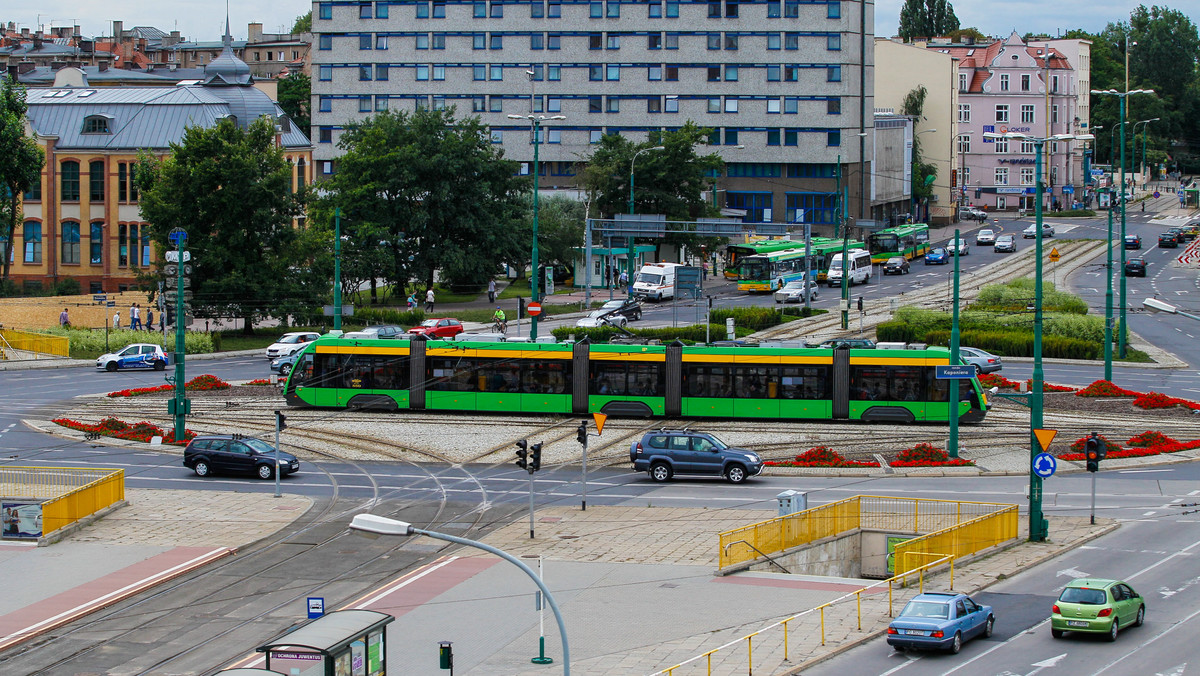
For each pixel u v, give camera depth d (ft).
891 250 416.46
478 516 140.77
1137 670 90.68
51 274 360.07
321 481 158.20
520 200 361.71
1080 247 460.14
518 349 200.23
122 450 175.63
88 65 618.44
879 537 134.00
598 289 380.99
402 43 467.93
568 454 173.27
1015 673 90.79
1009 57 596.70
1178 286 360.89
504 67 466.29
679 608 108.68
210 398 215.51
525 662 95.55
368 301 344.90
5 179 327.06
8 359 264.72
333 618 84.33
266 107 410.52
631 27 461.37
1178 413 201.77
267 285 291.58
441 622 105.60
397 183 331.36
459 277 350.84
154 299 297.33
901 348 206.08
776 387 196.13
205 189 288.92
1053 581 116.37
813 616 106.22
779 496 130.31
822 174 463.01
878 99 579.07
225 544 130.00
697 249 390.42
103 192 359.05
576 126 467.11
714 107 463.01
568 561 123.24
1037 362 134.10
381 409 205.16
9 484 145.18
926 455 166.71
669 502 146.51
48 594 113.70
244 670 76.64
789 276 363.35
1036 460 130.82
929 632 94.73
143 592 114.73
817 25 456.45
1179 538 130.72
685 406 196.75
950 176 574.97
